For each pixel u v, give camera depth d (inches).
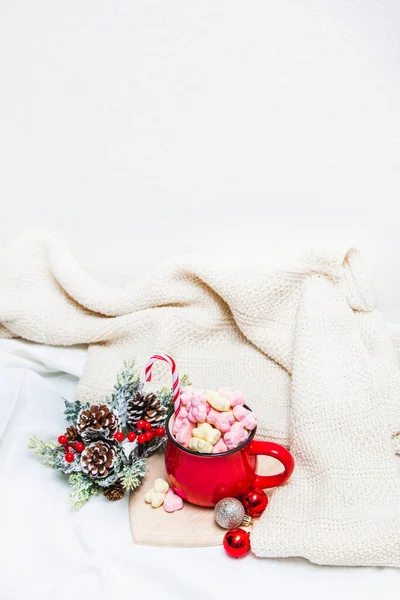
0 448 35.4
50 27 37.5
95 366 39.7
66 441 33.2
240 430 31.5
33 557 30.4
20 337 43.8
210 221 41.9
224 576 29.6
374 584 29.3
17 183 41.8
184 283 40.6
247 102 38.5
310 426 34.2
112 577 29.5
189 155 40.2
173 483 32.4
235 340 41.1
